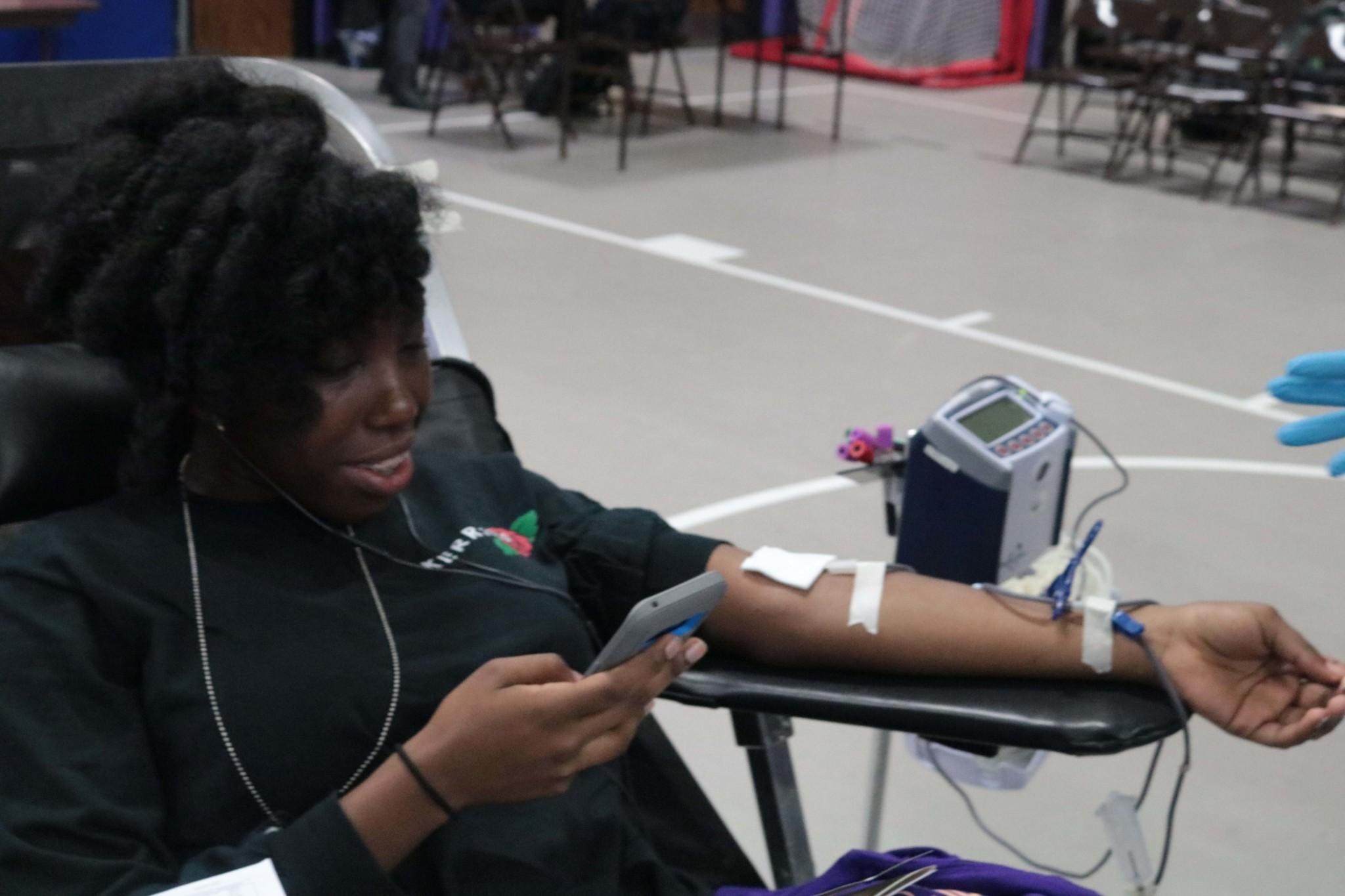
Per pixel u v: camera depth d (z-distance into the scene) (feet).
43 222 3.66
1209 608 3.98
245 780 3.42
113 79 4.83
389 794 3.14
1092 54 25.86
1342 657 9.38
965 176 24.06
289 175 3.38
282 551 3.68
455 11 23.79
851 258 18.52
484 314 15.30
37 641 3.33
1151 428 13.24
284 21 31.24
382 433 3.62
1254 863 7.38
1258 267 19.24
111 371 4.19
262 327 3.36
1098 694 4.00
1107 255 19.42
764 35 26.99
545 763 3.21
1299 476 12.29
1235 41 23.38
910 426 12.97
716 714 8.52
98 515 3.63
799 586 4.23
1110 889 7.07
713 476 11.61
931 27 34.63
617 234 18.92
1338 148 28.66
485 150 23.49
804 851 4.54
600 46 23.34
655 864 4.03
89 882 3.08
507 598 3.89
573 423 12.50
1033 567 5.38
